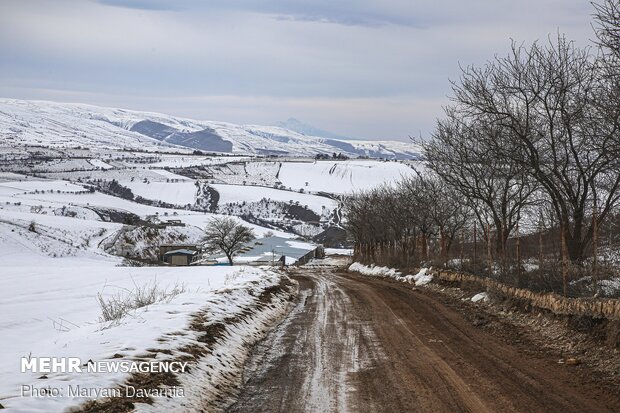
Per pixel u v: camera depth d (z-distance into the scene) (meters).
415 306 20.72
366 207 62.56
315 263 109.62
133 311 14.10
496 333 14.27
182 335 10.84
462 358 11.25
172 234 128.50
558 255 21.86
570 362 10.52
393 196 53.62
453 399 8.27
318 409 7.88
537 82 20.02
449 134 27.86
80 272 49.81
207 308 14.30
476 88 22.42
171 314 13.04
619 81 14.50
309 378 9.76
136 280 38.31
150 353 9.17
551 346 12.30
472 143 27.55
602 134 16.56
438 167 30.06
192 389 8.15
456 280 26.53
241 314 15.45
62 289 32.72
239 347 11.98
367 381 9.47
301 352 12.16
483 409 7.76
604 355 10.82
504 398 8.30
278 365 10.86
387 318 17.61
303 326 16.17
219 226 94.75
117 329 11.07
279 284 29.19
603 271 14.95
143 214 182.12
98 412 6.44
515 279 18.52
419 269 36.41
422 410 7.75
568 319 13.38
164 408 7.14
